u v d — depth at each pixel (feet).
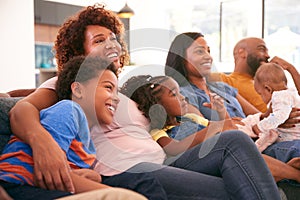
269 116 5.16
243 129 5.33
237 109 6.04
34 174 2.82
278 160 4.64
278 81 5.77
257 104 6.91
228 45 14.97
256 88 6.05
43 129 3.00
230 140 3.64
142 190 3.30
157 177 3.57
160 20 17.42
